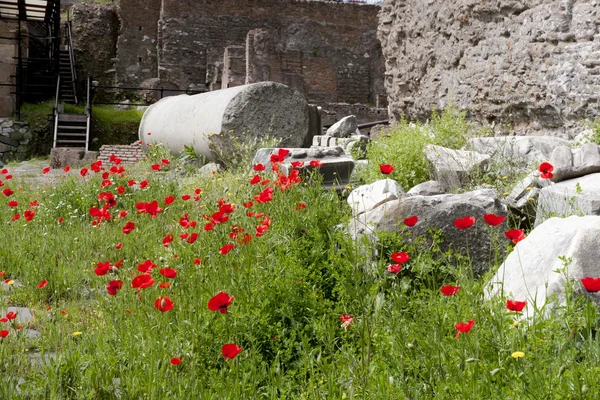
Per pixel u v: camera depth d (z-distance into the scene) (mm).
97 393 2766
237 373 2670
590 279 2248
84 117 17844
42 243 5609
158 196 7461
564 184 4574
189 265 4055
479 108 8883
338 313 3195
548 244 3162
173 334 3262
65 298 4488
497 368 2260
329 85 27484
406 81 11281
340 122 10992
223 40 26078
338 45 27719
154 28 25594
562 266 2906
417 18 10711
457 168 5637
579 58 7020
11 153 17156
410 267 3576
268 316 3178
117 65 25016
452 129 7266
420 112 10742
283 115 10336
